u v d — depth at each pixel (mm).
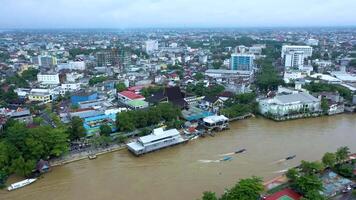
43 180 126125
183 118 194875
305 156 144625
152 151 152375
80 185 122500
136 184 122562
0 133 157750
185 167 136250
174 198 112062
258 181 108625
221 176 127562
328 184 115750
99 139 152375
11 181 123625
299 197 108500
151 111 181500
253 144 160125
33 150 131375
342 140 164625
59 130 143250
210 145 159875
